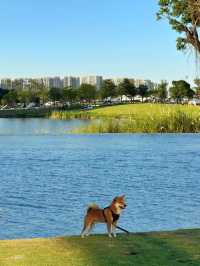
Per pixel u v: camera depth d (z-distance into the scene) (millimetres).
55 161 42156
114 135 74250
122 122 85750
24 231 17422
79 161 42031
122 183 29391
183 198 24031
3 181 30234
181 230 12242
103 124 80812
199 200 23422
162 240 11047
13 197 24453
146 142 61469
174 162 40812
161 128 74812
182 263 9383
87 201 23578
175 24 17484
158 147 54844
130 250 10203
